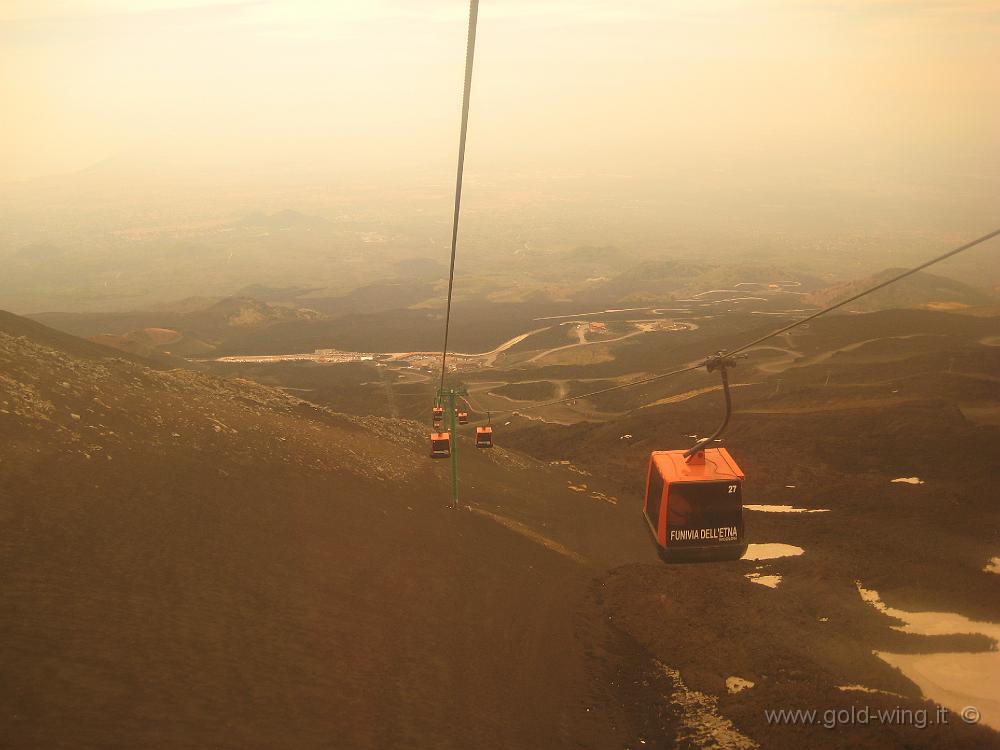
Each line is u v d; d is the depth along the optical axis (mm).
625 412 152250
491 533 43406
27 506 22109
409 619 25438
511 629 28219
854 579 42625
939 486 72875
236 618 20391
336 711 17609
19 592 17266
